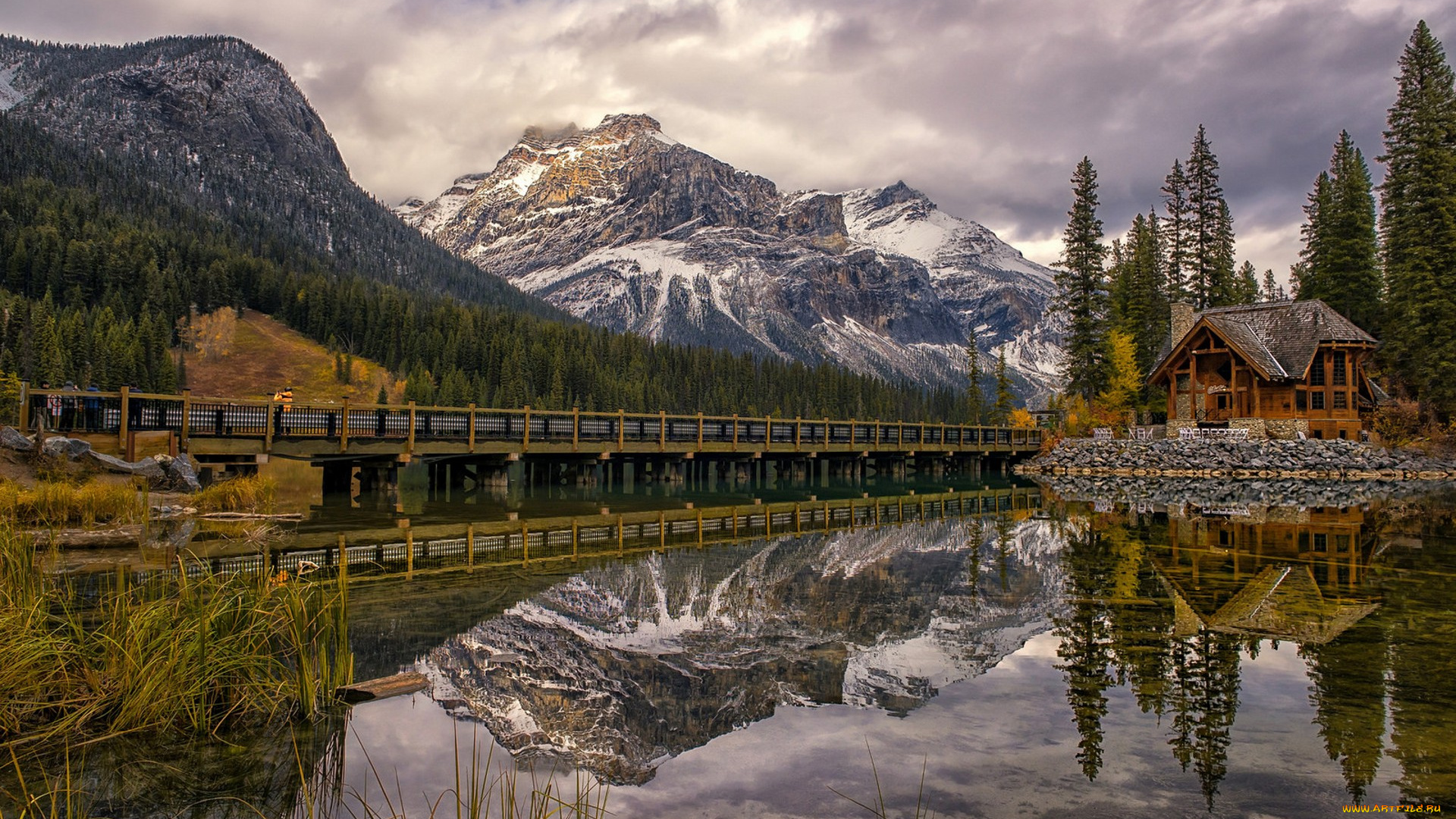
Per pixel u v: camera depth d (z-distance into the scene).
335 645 7.92
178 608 7.17
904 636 9.40
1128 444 44.59
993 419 79.38
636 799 5.02
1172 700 6.88
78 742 6.07
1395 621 9.71
